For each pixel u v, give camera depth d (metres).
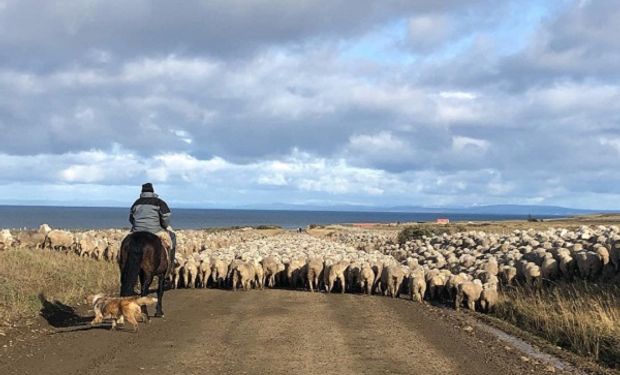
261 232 60.25
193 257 18.61
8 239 21.78
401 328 11.91
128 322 11.76
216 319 12.47
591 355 10.10
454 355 9.70
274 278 18.47
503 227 56.84
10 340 9.86
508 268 17.27
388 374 8.43
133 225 12.66
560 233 23.94
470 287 14.67
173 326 11.59
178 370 8.41
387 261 19.72
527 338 11.45
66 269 17.86
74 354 9.13
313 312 13.59
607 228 21.94
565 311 12.45
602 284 14.97
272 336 10.77
